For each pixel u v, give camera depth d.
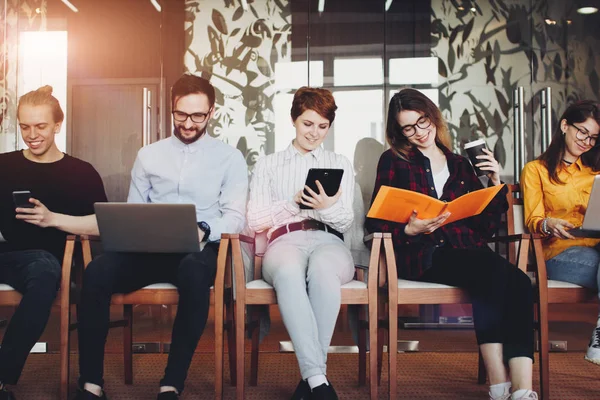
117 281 1.84
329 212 1.97
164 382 1.75
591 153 2.27
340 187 2.12
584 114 2.21
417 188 2.12
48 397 2.00
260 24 3.41
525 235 1.94
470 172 2.18
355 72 3.35
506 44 3.34
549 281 1.98
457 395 2.03
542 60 3.34
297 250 1.94
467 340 2.87
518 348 1.69
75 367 2.43
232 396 2.01
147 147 2.28
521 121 3.28
